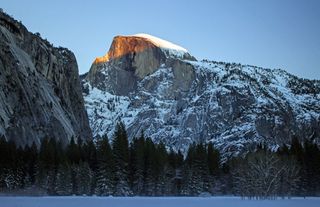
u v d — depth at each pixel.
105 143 161.00
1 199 125.12
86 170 154.50
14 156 148.62
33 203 109.81
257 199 153.25
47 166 152.75
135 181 164.12
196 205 116.00
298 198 164.12
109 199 137.00
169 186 170.38
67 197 143.25
